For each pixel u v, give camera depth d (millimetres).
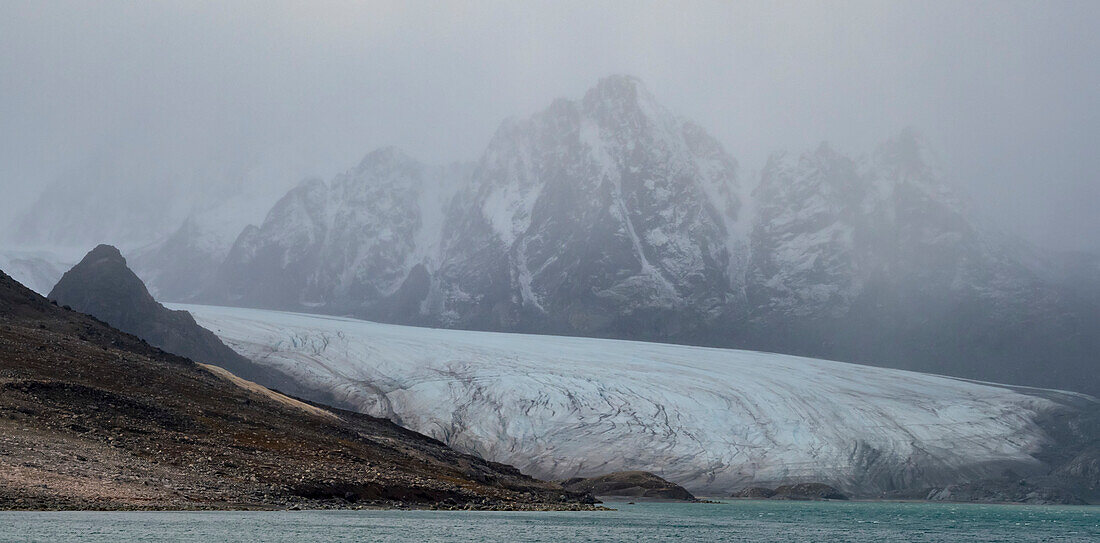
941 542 76125
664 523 89562
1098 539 84938
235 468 74750
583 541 59875
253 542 46500
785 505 164750
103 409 77250
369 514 71688
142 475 66688
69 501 57375
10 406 70750
